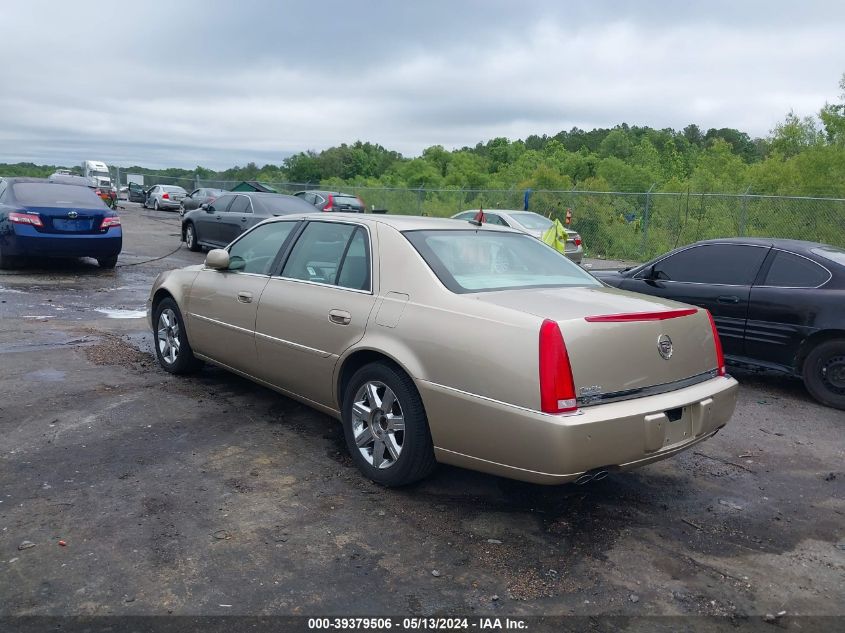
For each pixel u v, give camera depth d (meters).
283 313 4.80
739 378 7.48
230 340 5.39
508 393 3.42
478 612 2.95
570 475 3.33
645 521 3.88
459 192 27.06
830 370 6.31
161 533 3.49
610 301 3.92
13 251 11.62
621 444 3.42
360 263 4.45
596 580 3.24
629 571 3.34
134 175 46.44
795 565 3.47
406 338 3.90
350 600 3.00
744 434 5.52
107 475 4.14
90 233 12.16
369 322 4.14
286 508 3.83
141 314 9.14
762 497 4.29
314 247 4.89
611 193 20.05
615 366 3.50
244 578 3.12
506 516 3.85
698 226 19.53
